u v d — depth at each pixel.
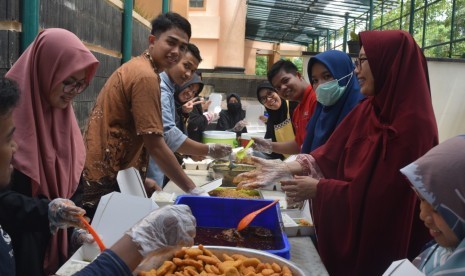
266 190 2.44
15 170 1.42
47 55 1.47
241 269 1.21
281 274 1.19
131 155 2.08
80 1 2.55
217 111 5.22
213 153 2.59
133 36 4.11
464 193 1.01
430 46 6.67
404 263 1.01
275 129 3.58
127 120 2.00
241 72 9.05
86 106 2.79
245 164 2.77
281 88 2.81
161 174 2.80
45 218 1.35
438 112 4.83
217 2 9.04
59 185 1.57
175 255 1.27
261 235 1.67
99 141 1.98
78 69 1.48
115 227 1.40
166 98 2.52
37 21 1.85
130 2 3.75
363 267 1.61
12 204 1.33
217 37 9.03
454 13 6.27
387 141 1.57
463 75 4.72
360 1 8.85
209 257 1.24
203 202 1.80
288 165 1.95
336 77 2.14
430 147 1.52
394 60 1.60
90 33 2.80
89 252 1.40
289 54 13.97
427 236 1.63
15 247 1.39
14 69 1.50
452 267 0.95
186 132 3.65
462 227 1.02
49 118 1.54
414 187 1.07
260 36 15.57
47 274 1.52
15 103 1.08
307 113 2.74
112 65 3.44
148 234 1.01
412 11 6.97
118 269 0.95
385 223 1.57
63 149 1.59
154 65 2.13
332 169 1.92
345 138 1.90
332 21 11.64
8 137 1.07
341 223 1.66
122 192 1.63
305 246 1.67
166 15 2.11
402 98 1.57
